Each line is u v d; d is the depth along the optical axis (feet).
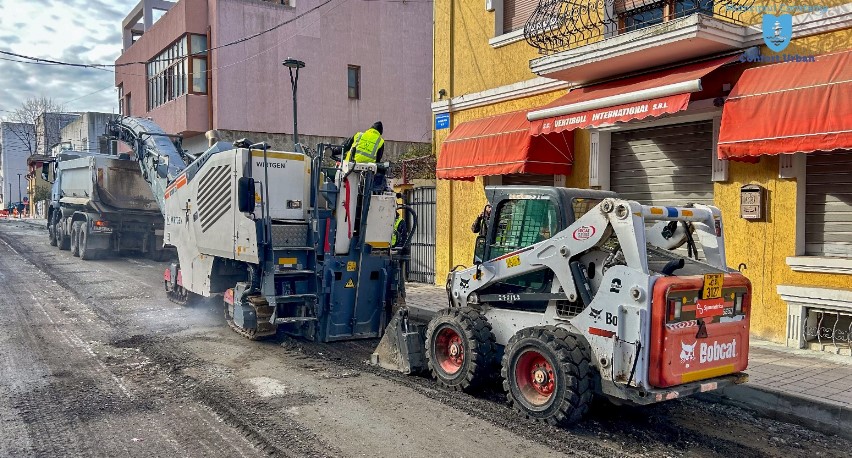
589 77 33.76
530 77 38.29
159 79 84.02
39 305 37.09
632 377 16.80
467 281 22.50
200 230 32.35
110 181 59.62
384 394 21.39
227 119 71.20
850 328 25.66
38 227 111.04
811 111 23.07
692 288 17.11
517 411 19.36
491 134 37.27
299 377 23.26
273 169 28.07
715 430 18.90
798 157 26.78
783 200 27.37
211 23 71.46
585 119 30.66
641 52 28.76
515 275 20.76
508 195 21.59
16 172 206.08
